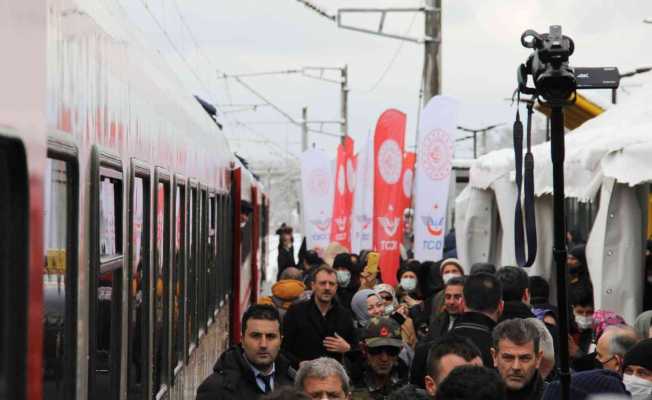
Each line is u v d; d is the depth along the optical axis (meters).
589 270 13.78
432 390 7.30
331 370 7.22
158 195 9.02
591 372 7.51
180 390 10.80
